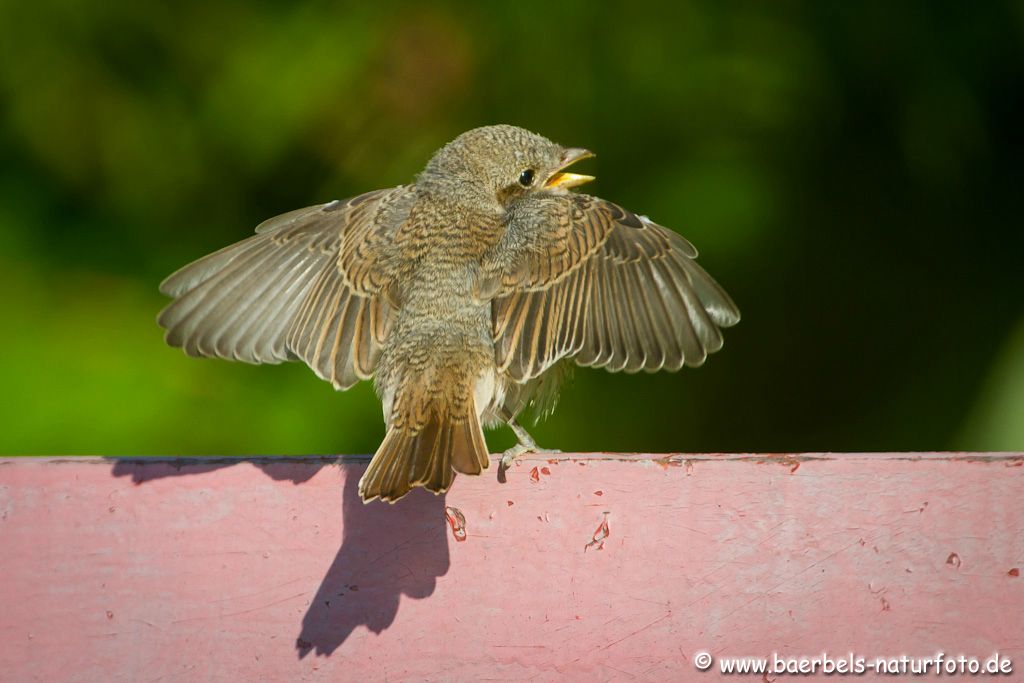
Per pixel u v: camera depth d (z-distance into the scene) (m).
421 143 13.59
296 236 8.25
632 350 7.91
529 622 6.85
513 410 8.16
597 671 6.80
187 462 7.07
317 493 7.02
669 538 6.84
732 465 6.86
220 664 6.93
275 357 8.09
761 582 6.78
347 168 13.74
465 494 6.96
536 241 8.02
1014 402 12.91
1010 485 6.70
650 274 8.11
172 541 7.02
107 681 6.94
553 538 6.89
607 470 6.91
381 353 7.74
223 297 8.17
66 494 7.07
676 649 6.78
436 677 6.85
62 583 7.01
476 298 7.76
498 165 8.59
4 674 6.95
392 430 7.26
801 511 6.80
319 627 6.91
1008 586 6.66
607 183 13.55
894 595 6.71
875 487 6.78
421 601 6.90
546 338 7.79
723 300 8.13
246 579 6.98
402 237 8.00
